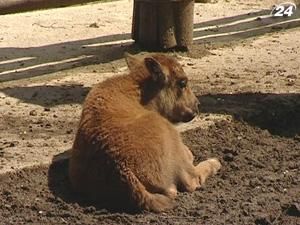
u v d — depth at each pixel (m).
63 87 14.82
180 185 10.39
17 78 15.48
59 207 10.00
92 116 10.04
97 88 10.49
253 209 10.00
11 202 10.12
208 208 10.00
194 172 10.60
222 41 18.53
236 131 12.78
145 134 9.81
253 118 13.24
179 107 11.09
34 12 21.55
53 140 12.06
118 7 22.50
